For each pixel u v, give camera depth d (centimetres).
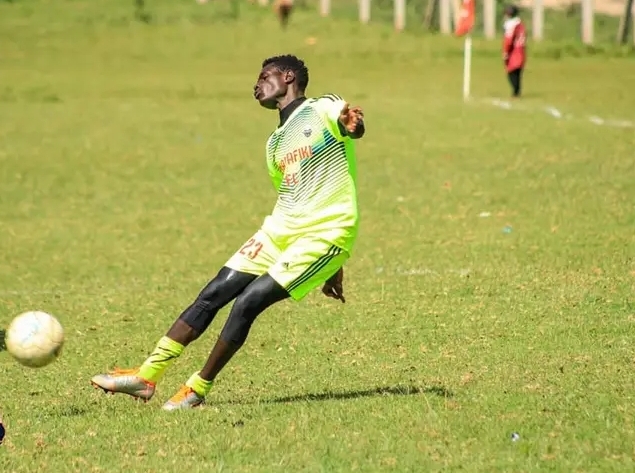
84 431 2652
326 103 2678
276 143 2741
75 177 7219
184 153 8025
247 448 2452
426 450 2409
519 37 10662
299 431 2566
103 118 9850
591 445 2419
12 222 6003
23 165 7650
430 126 8938
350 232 2708
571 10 18262
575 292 4103
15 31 15812
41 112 10275
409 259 4850
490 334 3578
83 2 17412
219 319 3997
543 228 5356
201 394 2798
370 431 2555
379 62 14050
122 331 3884
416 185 6619
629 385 2906
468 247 5031
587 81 12156
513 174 6825
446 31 16825
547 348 3366
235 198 6488
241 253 2773
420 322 3781
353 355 3400
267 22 16725
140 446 2498
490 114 9550
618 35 15938
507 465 2306
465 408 2734
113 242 5494
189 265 4984
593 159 7219
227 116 9881
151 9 17288
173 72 13438
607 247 4878
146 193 6688
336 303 4116
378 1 19325
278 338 3653
